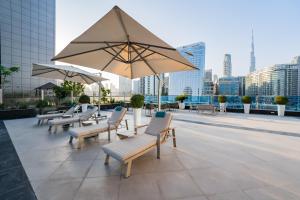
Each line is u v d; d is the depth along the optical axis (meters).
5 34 21.25
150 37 3.25
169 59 4.60
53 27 26.78
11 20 21.81
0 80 17.61
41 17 25.12
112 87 16.44
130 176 2.75
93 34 3.18
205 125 7.03
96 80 8.85
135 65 5.47
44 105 10.30
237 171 2.95
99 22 2.81
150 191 2.34
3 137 5.09
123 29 3.11
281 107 9.86
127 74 6.24
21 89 22.81
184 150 3.99
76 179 2.64
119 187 2.43
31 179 2.64
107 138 5.01
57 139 4.88
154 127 4.16
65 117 7.10
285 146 4.30
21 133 5.58
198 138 5.04
